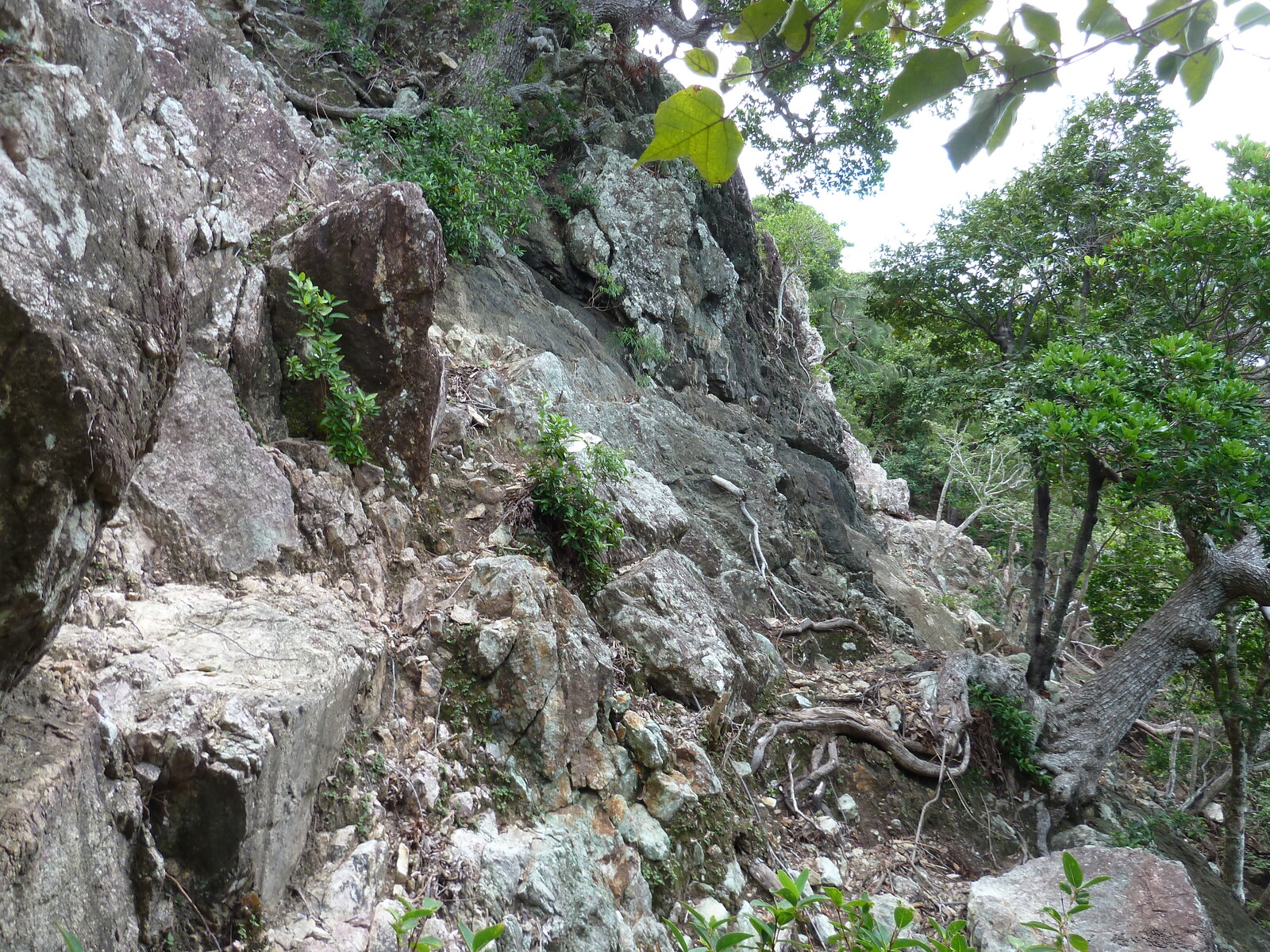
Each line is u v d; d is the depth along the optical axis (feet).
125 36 14.02
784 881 8.73
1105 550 42.16
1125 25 3.12
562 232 36.42
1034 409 27.02
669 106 2.85
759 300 49.14
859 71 42.06
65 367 5.71
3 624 5.92
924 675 27.81
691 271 39.91
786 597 31.55
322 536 15.69
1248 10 3.11
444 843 12.54
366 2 34.42
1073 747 27.81
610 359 34.09
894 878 20.56
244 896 9.23
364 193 17.97
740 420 39.78
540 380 26.50
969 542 62.75
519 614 15.99
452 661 15.40
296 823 10.39
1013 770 27.12
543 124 37.09
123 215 6.75
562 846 13.87
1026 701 28.73
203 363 14.98
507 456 23.08
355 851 11.12
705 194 43.45
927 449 80.33
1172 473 24.67
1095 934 18.07
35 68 5.99
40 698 8.00
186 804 8.86
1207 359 25.64
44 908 6.56
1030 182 38.47
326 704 11.11
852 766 23.84
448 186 27.35
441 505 19.51
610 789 15.81
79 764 7.48
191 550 13.34
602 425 28.35
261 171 19.34
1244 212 27.73
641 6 38.73
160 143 16.24
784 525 34.35
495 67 35.60
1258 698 32.04
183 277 7.86
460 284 28.45
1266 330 30.19
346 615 14.23
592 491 22.58
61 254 5.96
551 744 15.26
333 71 31.48
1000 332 40.73
